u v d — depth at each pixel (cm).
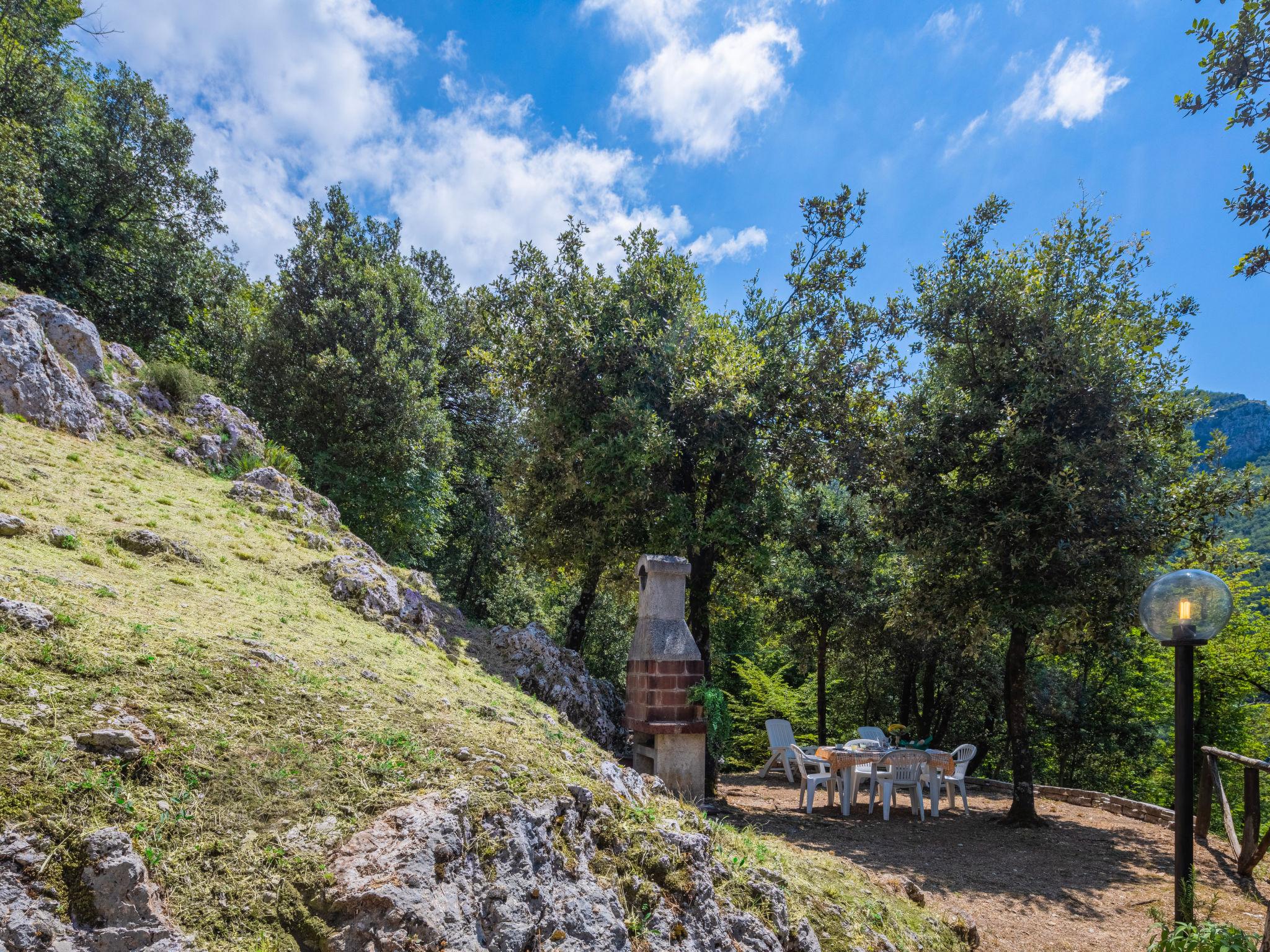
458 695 545
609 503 1193
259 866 262
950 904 662
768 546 1340
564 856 336
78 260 1590
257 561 691
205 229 1967
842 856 805
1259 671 1883
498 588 2266
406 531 1695
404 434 1673
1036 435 990
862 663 2102
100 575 478
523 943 289
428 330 1934
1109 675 2161
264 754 316
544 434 1274
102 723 284
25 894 212
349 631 609
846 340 1265
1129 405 1002
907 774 1039
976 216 1200
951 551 1067
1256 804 748
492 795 336
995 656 2019
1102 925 632
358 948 248
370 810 302
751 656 2706
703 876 386
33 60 1534
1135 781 2380
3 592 358
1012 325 1107
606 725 1171
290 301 1762
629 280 1334
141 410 1015
